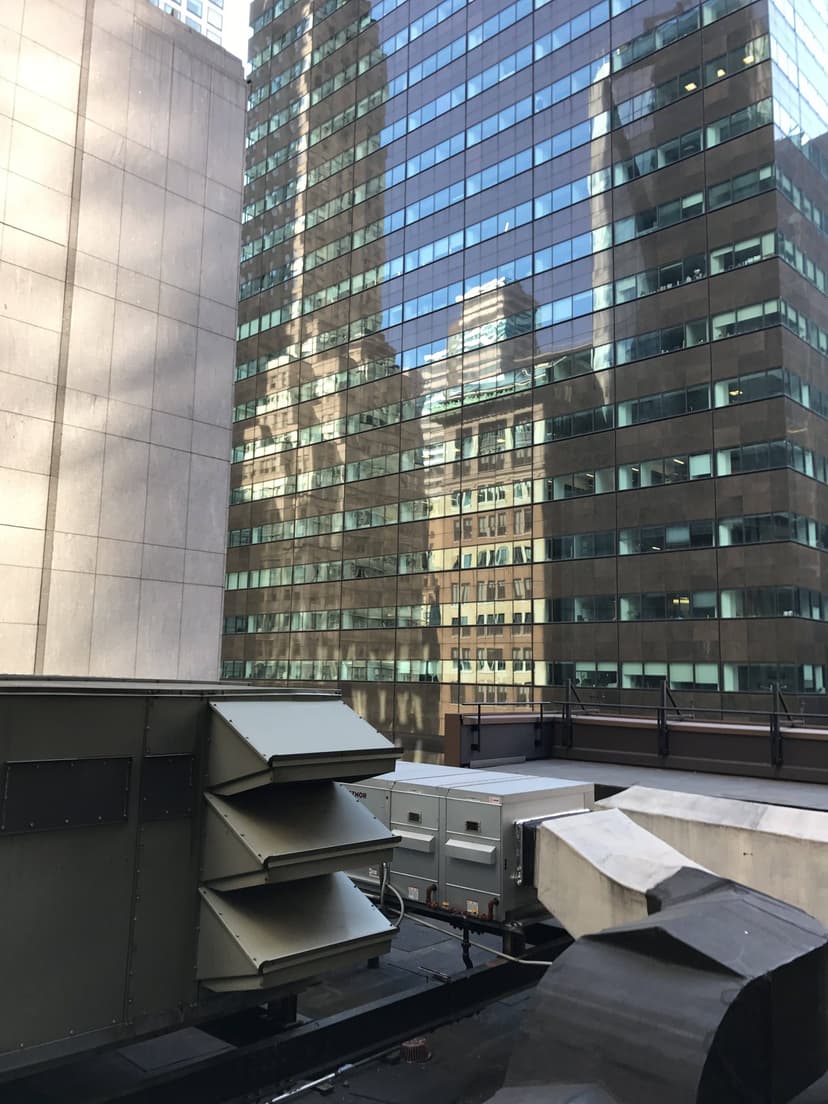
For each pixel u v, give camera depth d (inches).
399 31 2242.9
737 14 1515.7
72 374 541.3
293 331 2522.1
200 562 613.9
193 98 633.0
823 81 1631.4
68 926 130.0
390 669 2074.3
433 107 2119.8
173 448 601.0
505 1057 181.2
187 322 616.1
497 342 1886.1
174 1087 144.0
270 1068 157.8
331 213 2425.0
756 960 90.5
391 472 2140.7
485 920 221.9
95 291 556.4
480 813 227.6
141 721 140.9
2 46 515.2
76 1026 129.9
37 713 129.0
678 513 1510.8
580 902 151.9
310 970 142.3
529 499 1776.6
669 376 1550.2
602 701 1578.5
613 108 1696.6
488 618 1839.3
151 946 139.6
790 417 1405.0
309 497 2397.9
